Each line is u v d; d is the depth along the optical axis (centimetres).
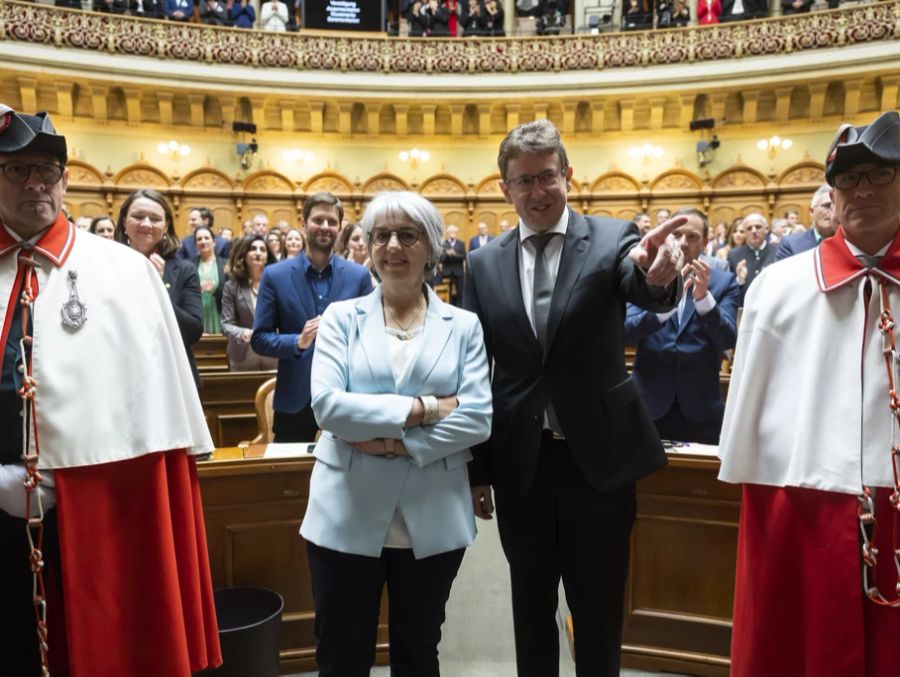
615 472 186
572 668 270
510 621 311
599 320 185
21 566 159
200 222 702
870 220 143
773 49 1073
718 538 257
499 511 199
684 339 302
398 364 180
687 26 1114
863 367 145
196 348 562
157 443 159
